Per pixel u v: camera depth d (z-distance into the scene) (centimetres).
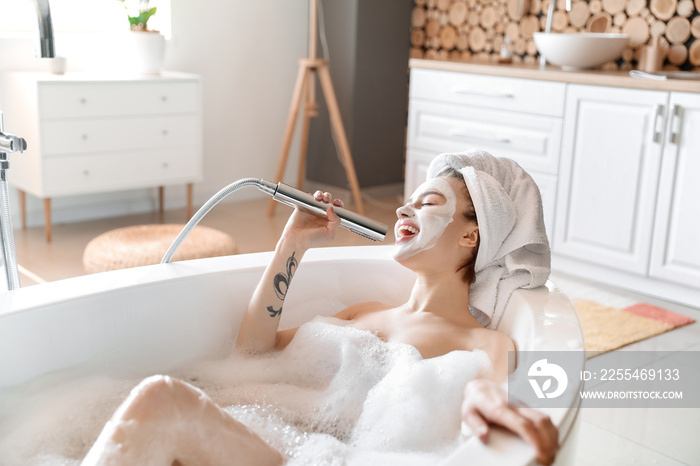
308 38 460
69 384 141
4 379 133
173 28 402
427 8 445
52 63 348
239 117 441
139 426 103
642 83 287
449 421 129
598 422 199
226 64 428
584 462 179
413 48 458
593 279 320
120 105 354
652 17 344
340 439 139
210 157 433
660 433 194
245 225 396
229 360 156
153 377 110
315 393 145
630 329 261
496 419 97
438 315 149
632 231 300
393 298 175
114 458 101
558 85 315
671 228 288
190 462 111
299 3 452
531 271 148
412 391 131
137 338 150
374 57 439
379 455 125
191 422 109
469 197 149
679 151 282
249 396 147
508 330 145
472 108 349
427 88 368
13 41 353
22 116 342
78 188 349
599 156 306
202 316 157
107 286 146
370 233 152
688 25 331
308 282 170
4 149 138
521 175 157
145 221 393
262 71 444
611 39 330
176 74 381
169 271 156
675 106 279
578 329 130
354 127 439
